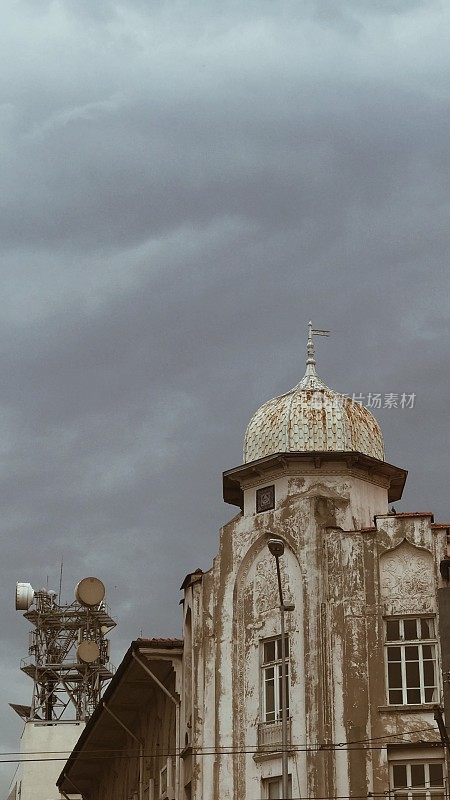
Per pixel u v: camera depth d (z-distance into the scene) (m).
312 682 43.41
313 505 45.50
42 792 95.19
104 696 57.81
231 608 46.50
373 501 47.19
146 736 58.31
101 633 101.19
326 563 44.75
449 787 41.03
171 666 51.09
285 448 47.00
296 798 42.44
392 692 43.00
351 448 47.06
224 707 45.41
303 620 44.31
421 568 44.00
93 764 71.94
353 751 42.31
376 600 43.81
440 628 40.88
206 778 44.88
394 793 41.81
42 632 101.50
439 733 41.84
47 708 100.19
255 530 46.66
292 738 43.22
